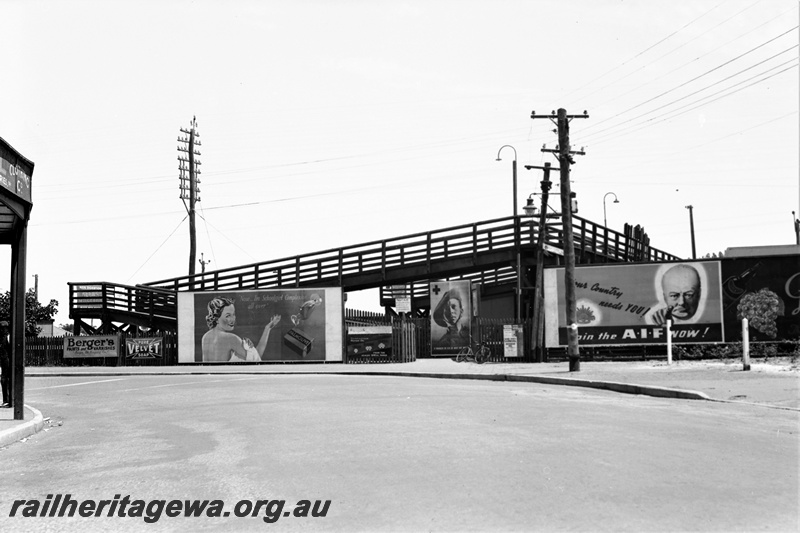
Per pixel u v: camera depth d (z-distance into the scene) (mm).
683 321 34062
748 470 8836
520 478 8469
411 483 8430
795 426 12391
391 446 10797
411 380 26891
